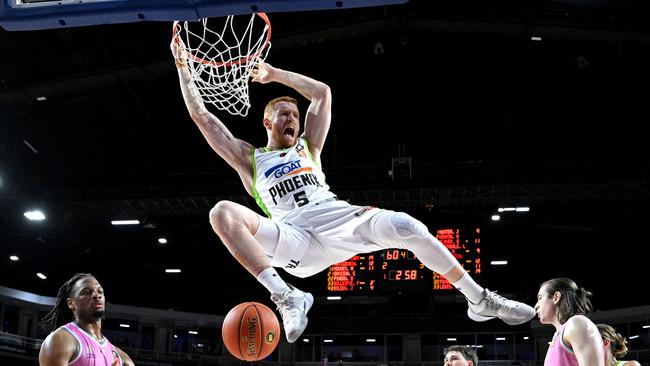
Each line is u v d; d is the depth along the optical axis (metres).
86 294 3.96
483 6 12.86
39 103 14.02
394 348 24.44
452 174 14.95
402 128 16.41
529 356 23.30
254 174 3.82
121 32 13.19
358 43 13.93
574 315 3.60
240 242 3.32
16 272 22.03
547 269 22.47
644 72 14.34
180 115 15.38
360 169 15.35
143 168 17.00
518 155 16.56
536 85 15.16
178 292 24.92
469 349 4.95
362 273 15.26
